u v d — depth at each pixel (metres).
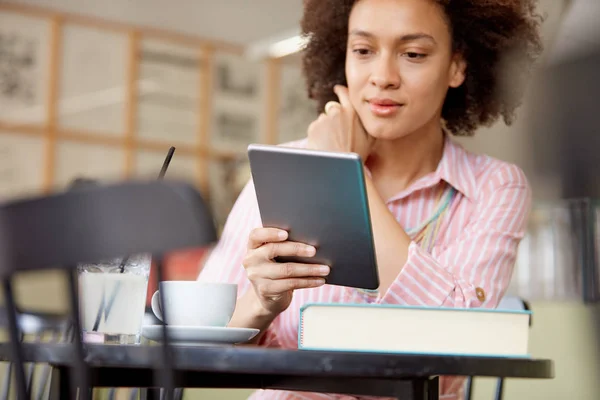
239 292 1.61
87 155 6.66
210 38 7.15
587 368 2.56
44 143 6.50
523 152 2.57
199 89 7.06
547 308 2.69
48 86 6.55
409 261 1.37
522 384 2.82
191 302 1.22
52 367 1.08
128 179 0.75
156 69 6.94
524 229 1.60
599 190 2.44
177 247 0.73
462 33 1.66
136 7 6.90
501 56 1.74
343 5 1.75
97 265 1.19
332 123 1.59
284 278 1.21
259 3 7.34
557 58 2.40
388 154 1.61
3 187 6.36
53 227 0.76
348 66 1.57
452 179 1.59
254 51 5.02
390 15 1.52
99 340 1.17
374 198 1.47
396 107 1.53
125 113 6.80
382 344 1.02
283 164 1.11
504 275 1.53
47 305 6.00
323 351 0.91
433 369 0.91
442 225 1.58
